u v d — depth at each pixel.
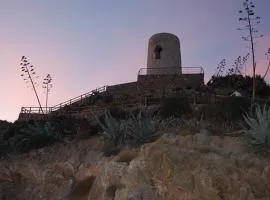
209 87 40.25
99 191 16.69
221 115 21.67
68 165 19.58
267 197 13.09
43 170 20.09
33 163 20.77
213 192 13.61
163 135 17.75
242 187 13.40
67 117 30.20
